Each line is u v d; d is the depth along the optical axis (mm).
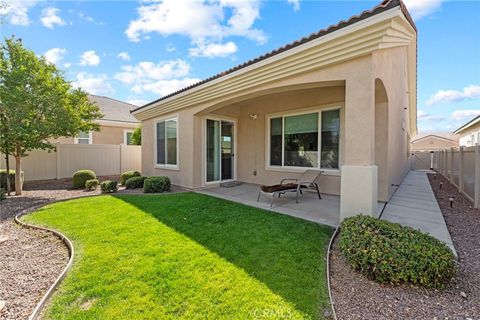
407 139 15312
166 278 2715
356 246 2807
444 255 2525
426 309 2186
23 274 2895
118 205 5938
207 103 7688
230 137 9750
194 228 4285
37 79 7199
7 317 2182
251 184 9375
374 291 2461
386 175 6180
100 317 2137
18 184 7719
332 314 2152
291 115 8148
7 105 6676
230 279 2688
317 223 4527
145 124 10875
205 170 8758
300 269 2896
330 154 7234
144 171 10961
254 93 6133
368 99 4035
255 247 3492
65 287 2576
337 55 4316
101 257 3217
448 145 34062
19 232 4277
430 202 6203
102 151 12391
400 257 2508
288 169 8219
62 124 7645
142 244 3619
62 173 11094
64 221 4719
